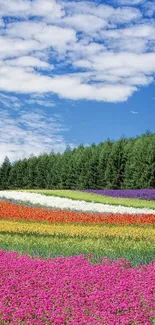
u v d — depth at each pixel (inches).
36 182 4055.1
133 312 378.3
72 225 913.5
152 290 437.4
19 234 767.7
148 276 481.7
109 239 726.5
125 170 3117.6
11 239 711.1
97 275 485.7
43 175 4013.3
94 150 3523.6
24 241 692.7
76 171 3528.5
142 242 695.7
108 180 3228.3
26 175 4207.7
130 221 967.6
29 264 534.3
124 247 647.8
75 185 3543.3
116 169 3203.7
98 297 411.8
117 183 3193.9
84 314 369.7
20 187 4259.4
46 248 633.6
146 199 1942.7
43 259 573.6
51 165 3959.2
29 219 999.0
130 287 448.5
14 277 482.3
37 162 4121.6
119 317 369.7
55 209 1312.7
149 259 567.8
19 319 361.1
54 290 431.5
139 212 1330.0
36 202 1459.2
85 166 3430.1
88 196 1855.3
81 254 584.4
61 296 417.1
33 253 610.2
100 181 3336.6
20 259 559.2
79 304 395.9
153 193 2052.2
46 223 965.2
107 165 3240.7
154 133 3410.4
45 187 3981.3
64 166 3676.2
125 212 1307.8
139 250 625.0
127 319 362.3
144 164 2952.8
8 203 1338.6
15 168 4370.1
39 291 432.8
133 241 706.8
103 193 2103.8
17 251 622.2
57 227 869.8
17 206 1264.8
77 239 719.7
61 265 529.0
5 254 594.9
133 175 3016.7
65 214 1088.2
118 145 3240.7
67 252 608.7
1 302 400.2
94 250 623.8
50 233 784.3
